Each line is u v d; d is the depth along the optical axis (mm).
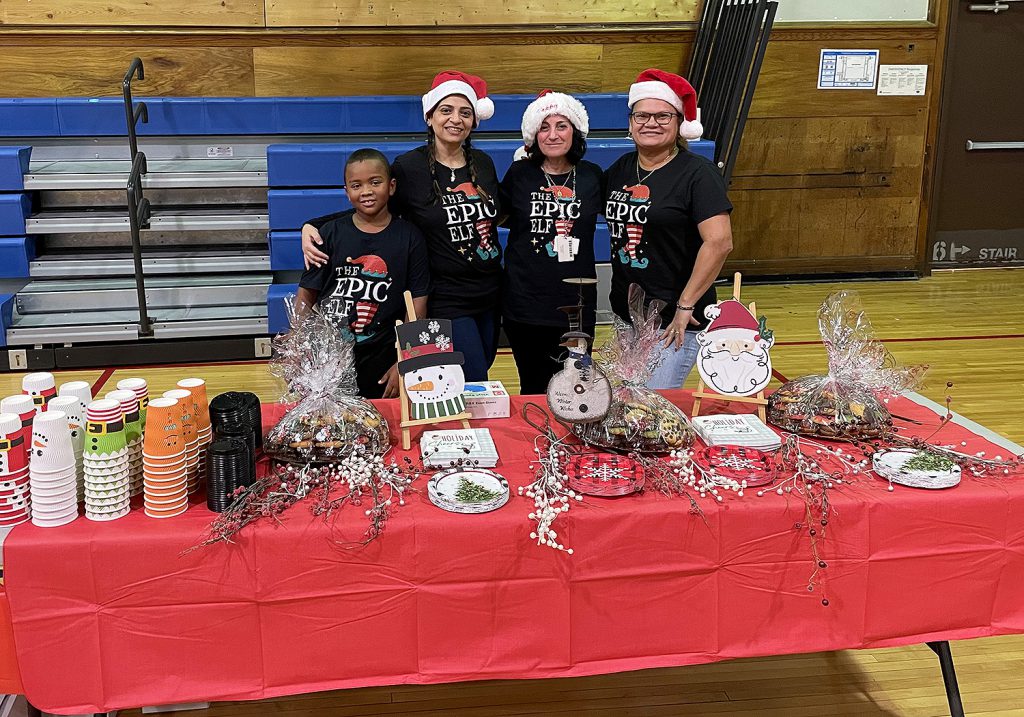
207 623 1711
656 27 6156
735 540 1810
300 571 1710
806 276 7086
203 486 1898
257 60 5863
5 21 5535
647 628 1829
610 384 2025
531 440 2145
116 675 1706
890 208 7062
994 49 6980
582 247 3025
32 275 5246
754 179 6840
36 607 1663
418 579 1744
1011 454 2053
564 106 2859
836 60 6680
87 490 1727
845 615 1864
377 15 5887
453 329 3041
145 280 5355
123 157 5594
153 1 5648
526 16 6051
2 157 5148
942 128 6961
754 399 2217
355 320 2701
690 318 2719
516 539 1750
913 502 1831
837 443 2105
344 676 1773
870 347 2188
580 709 2248
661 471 1892
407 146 5488
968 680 2365
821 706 2260
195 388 1960
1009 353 5227
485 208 2992
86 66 5707
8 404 1800
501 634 1790
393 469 1896
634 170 2848
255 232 5652
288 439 1933
